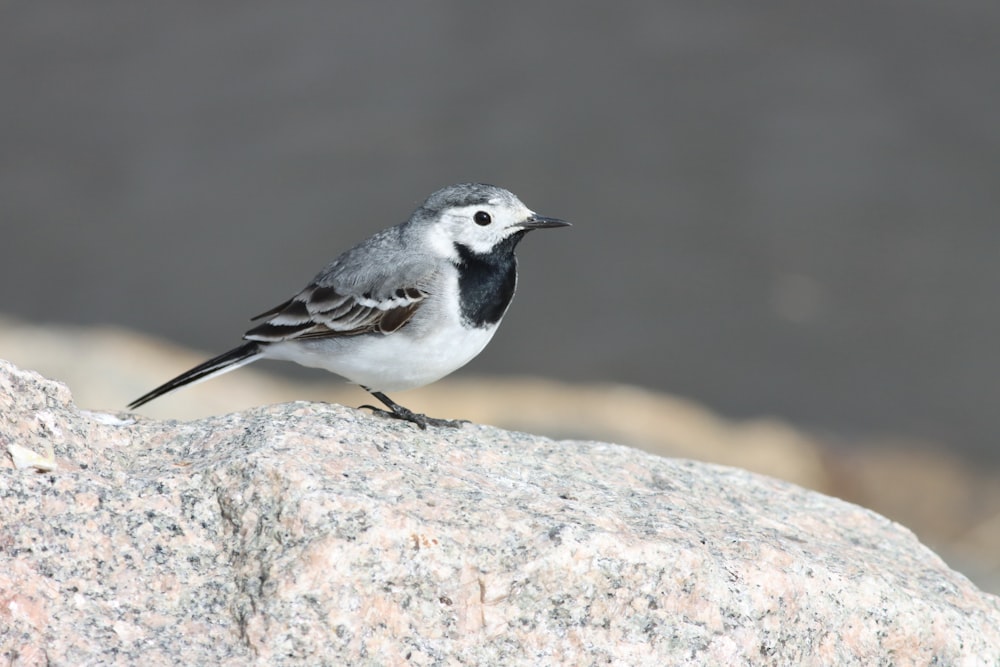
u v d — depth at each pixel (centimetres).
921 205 2461
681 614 581
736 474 794
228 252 2342
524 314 2178
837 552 673
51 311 2209
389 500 589
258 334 800
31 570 542
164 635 532
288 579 547
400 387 807
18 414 623
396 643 543
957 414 1969
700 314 2203
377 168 2541
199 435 647
